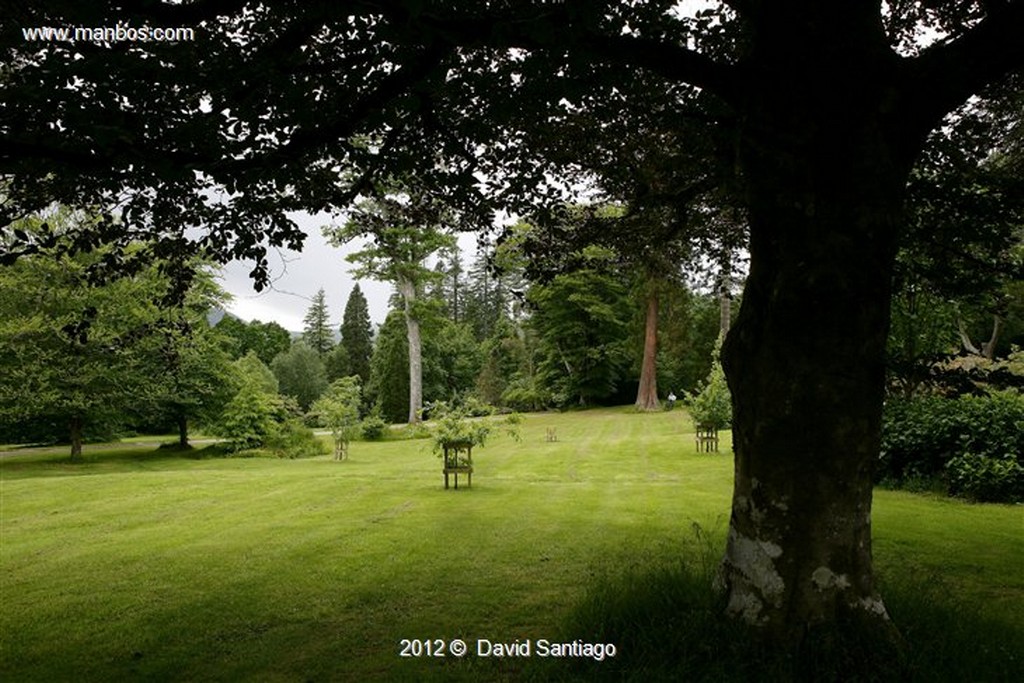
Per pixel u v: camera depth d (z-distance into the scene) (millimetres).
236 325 51312
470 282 63500
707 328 36781
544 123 5152
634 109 5117
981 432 9312
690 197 5840
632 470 13422
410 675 3631
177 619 4684
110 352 17984
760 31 3389
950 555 6047
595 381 37156
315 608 4883
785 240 3270
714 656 3203
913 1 5234
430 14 2896
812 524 3211
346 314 56281
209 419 22828
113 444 27422
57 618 4742
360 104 3521
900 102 3213
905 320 10141
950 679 3002
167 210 4496
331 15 2947
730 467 13219
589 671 3305
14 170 3436
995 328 16531
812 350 3195
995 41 3074
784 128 3244
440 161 5012
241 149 3613
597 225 6668
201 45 3246
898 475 10250
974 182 5477
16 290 16578
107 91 2932
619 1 3389
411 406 30594
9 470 17672
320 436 26734
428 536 7203
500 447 19656
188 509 9398
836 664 3023
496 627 4402
